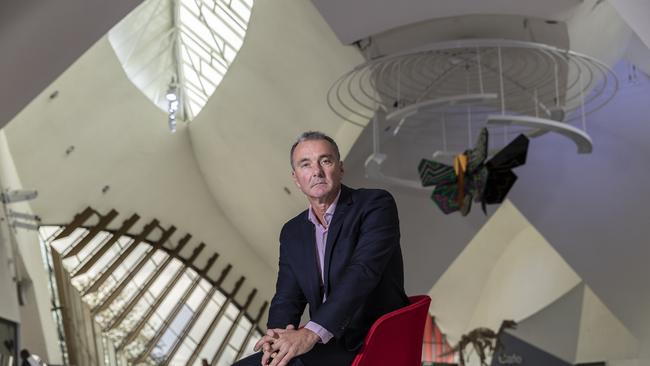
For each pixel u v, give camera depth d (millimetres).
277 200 22484
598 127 17891
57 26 8492
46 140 18750
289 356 2045
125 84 19828
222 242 27641
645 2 6758
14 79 9023
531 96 13148
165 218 25891
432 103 11578
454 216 19484
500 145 18203
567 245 18172
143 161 23453
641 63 15188
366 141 16938
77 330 19719
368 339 2057
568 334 24719
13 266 15945
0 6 7648
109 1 8508
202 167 25531
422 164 13398
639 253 17672
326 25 12938
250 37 16312
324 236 2459
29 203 19969
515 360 25922
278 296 2623
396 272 2400
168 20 20281
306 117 17438
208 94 22484
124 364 22781
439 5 10641
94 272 23156
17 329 14789
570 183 18047
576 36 11305
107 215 23312
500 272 25875
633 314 18031
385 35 11727
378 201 2395
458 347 23750
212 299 27281
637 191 17641
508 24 11141
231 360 26719
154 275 24594
